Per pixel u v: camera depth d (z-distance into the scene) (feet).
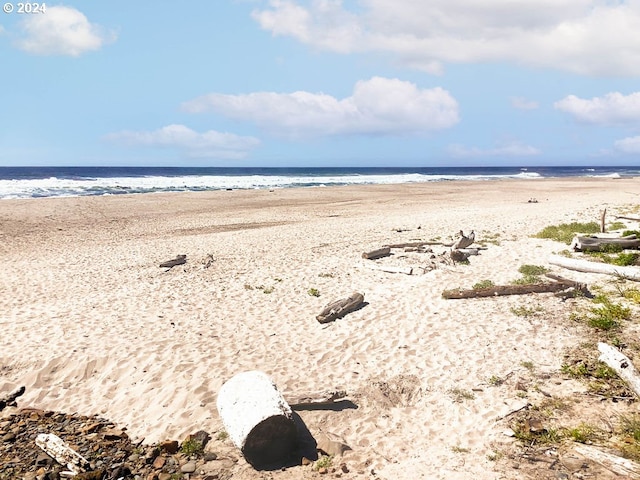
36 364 26.68
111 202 104.12
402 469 18.76
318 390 23.77
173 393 23.86
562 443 19.57
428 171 445.37
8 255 53.36
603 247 43.50
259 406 19.65
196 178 209.26
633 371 23.07
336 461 19.33
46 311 34.37
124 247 57.06
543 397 22.67
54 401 23.98
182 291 38.75
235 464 19.39
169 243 59.06
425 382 24.43
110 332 30.53
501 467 18.48
